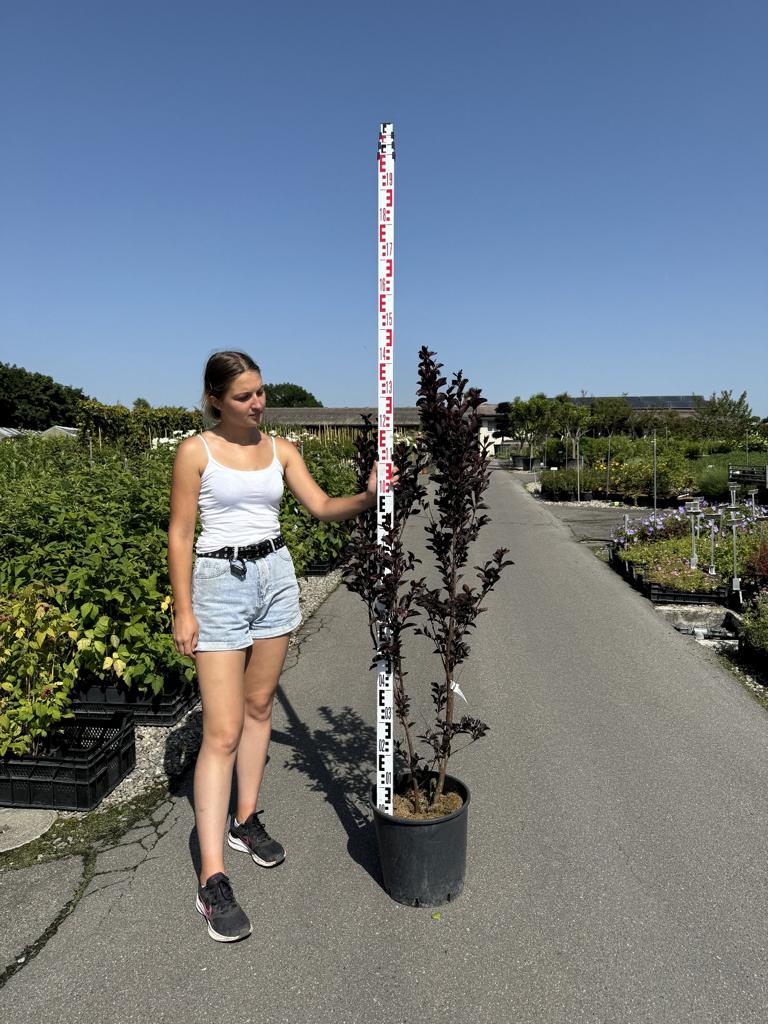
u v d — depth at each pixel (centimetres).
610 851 302
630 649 597
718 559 856
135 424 1923
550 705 470
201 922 259
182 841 311
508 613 717
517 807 338
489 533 1362
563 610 730
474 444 255
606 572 950
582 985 228
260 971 235
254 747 287
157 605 447
